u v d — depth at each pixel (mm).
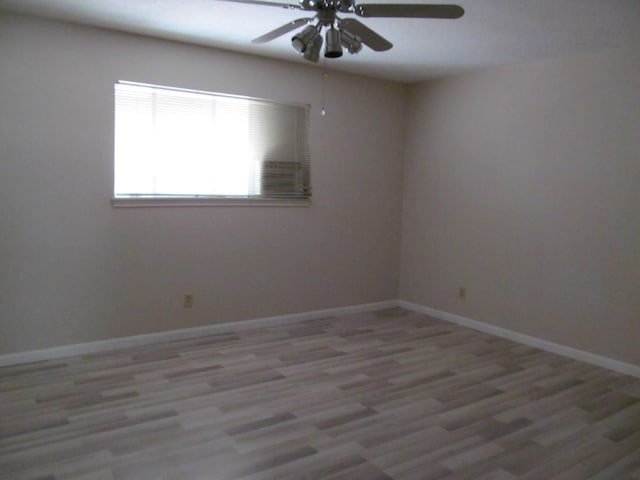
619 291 3715
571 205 3979
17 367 3516
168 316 4152
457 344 4285
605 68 3734
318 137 4797
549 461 2473
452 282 4973
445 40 3633
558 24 3223
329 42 2408
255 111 4426
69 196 3660
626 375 3648
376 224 5297
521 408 3062
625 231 3664
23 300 3562
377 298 5398
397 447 2566
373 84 5102
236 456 2445
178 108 4066
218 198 4277
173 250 4121
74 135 3641
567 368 3770
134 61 3812
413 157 5328
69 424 2729
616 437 2727
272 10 3199
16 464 2334
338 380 3436
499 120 4469
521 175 4316
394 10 2316
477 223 4703
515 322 4418
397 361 3840
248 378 3430
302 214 4777
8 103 3402
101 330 3877
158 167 4027
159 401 3039
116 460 2389
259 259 4562
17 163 3465
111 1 3098
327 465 2383
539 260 4215
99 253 3814
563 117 4004
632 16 3053
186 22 3471
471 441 2646
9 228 3477
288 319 4785
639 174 3572
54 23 3504
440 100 5012
